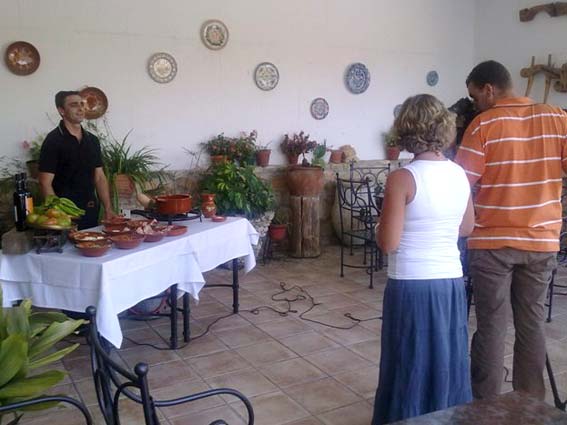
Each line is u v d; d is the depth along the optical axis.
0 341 1.29
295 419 2.31
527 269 2.06
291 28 5.23
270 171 5.14
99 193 3.54
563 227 4.96
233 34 4.93
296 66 5.32
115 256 2.43
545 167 1.99
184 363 2.86
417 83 6.10
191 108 4.82
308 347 3.06
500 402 1.28
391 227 1.66
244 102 5.08
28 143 4.18
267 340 3.16
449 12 6.16
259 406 2.42
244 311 3.67
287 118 5.35
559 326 3.34
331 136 5.65
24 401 1.20
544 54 5.56
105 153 4.21
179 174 4.71
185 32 4.71
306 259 5.11
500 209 2.04
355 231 4.76
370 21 5.68
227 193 4.50
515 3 5.80
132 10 4.45
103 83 4.41
